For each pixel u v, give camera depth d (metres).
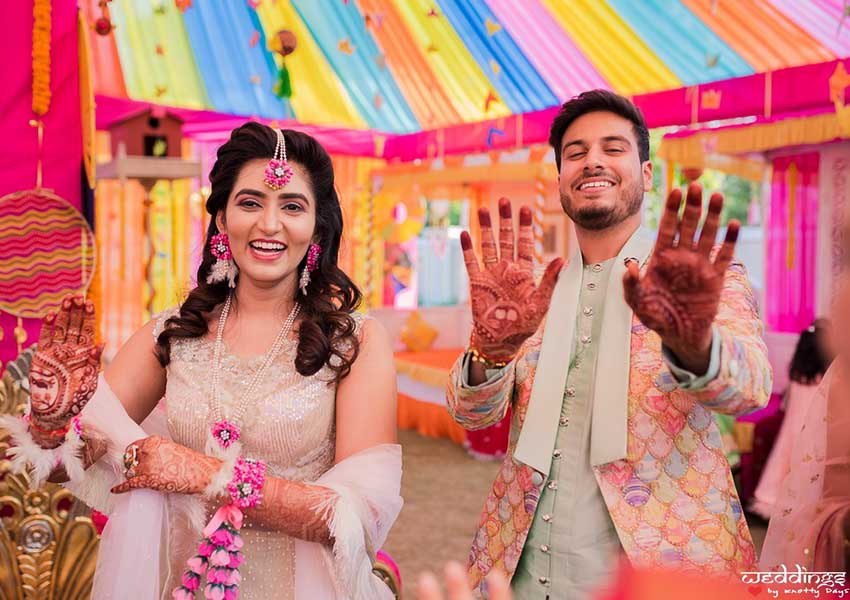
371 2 4.81
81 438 1.45
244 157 1.56
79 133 2.96
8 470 2.26
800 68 4.27
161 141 4.41
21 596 2.27
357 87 6.10
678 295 1.09
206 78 5.64
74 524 2.33
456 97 6.05
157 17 4.77
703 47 4.34
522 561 1.52
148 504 1.41
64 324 1.36
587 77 5.09
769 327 6.50
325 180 1.62
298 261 1.57
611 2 4.16
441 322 8.38
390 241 8.20
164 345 1.61
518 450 1.51
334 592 1.43
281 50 4.61
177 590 1.38
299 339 1.56
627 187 1.55
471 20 4.82
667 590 0.33
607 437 1.42
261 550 1.48
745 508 4.29
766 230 6.50
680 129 5.63
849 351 0.63
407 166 7.54
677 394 1.43
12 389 2.26
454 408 1.44
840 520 0.68
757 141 5.07
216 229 1.66
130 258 7.49
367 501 1.39
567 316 1.57
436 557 3.68
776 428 4.26
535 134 5.85
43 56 2.87
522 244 1.26
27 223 2.87
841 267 0.59
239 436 1.48
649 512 1.39
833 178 5.85
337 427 1.53
